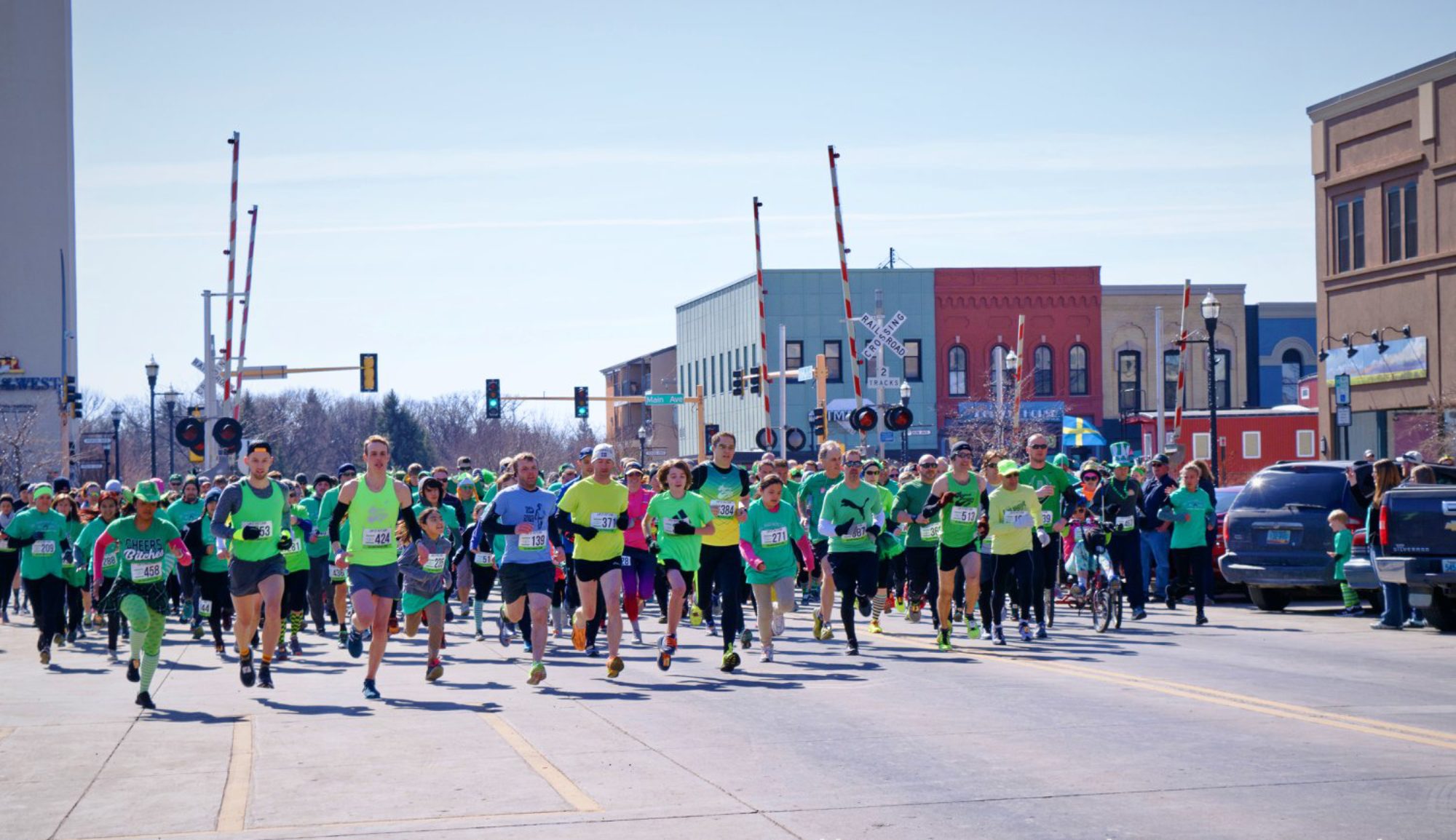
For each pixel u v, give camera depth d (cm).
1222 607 2234
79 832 755
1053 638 1725
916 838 720
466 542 1917
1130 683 1298
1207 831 726
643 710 1169
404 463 13700
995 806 791
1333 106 4525
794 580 1531
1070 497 1838
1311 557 2020
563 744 1007
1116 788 830
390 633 1944
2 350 7069
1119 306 7356
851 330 3447
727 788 850
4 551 2322
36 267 7144
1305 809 769
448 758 955
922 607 2130
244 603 1330
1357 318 4478
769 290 7281
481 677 1433
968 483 1605
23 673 1580
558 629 1858
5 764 950
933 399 7275
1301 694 1216
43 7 7188
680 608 1448
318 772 908
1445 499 1700
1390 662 1455
